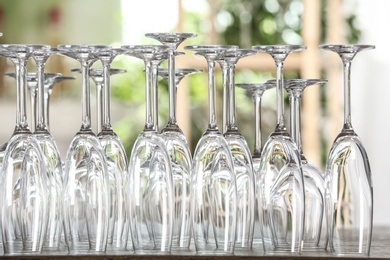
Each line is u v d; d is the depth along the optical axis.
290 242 1.87
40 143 1.89
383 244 2.16
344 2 5.91
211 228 1.85
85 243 1.85
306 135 5.95
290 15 5.93
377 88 5.84
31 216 1.82
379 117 5.83
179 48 5.95
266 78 5.89
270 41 5.94
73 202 1.85
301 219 1.88
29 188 1.83
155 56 1.91
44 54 1.89
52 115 5.94
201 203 1.86
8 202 1.83
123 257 1.77
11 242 1.83
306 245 1.96
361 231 1.88
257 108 2.13
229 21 5.95
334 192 1.89
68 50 1.87
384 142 5.79
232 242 1.85
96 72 2.10
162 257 1.77
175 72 2.11
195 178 1.87
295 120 2.06
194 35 1.90
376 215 5.73
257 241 2.06
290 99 2.06
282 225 1.87
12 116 5.86
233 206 1.85
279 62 1.93
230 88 1.94
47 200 1.85
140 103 6.21
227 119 1.94
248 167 1.89
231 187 1.85
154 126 1.92
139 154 1.87
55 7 6.15
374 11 5.84
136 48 1.86
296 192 1.87
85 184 1.85
